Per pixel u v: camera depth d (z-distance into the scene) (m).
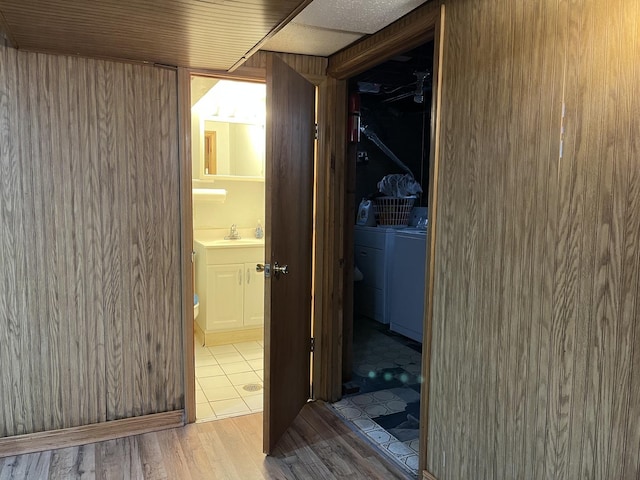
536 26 1.52
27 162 2.21
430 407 2.06
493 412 1.73
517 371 1.63
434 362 2.03
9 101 2.16
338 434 2.57
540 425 1.55
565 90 1.43
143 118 2.40
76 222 2.33
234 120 4.21
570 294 1.44
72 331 2.37
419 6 2.04
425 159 5.13
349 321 3.19
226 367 3.49
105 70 2.30
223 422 2.67
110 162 2.36
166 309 2.55
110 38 1.95
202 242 4.01
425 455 2.10
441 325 1.99
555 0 1.45
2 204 2.19
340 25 2.27
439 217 1.98
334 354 2.97
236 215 4.32
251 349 3.89
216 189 4.15
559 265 1.47
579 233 1.40
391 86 4.07
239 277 3.97
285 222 2.40
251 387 3.15
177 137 2.48
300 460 2.30
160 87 2.41
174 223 2.53
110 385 2.47
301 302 2.72
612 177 1.31
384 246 4.68
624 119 1.27
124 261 2.44
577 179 1.40
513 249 1.63
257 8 1.59
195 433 2.54
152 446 2.40
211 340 3.94
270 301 2.26
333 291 2.93
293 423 2.68
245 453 2.35
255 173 4.34
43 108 2.22
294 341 2.62
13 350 2.27
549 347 1.51
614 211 1.30
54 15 1.66
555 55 1.46
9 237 2.21
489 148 1.71
